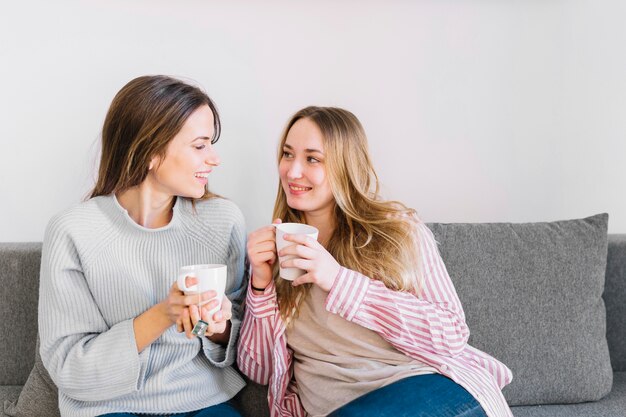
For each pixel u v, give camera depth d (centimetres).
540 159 161
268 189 157
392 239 113
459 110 158
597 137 161
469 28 156
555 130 161
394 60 155
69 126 149
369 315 107
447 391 97
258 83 153
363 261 113
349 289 105
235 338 120
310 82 154
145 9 148
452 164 160
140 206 112
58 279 104
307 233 104
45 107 147
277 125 155
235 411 115
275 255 110
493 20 156
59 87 147
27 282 136
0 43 144
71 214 107
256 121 154
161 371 108
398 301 107
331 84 155
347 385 105
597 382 133
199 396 112
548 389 132
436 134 159
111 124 109
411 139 158
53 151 149
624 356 148
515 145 160
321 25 153
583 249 137
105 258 108
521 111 159
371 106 156
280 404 115
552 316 133
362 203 120
